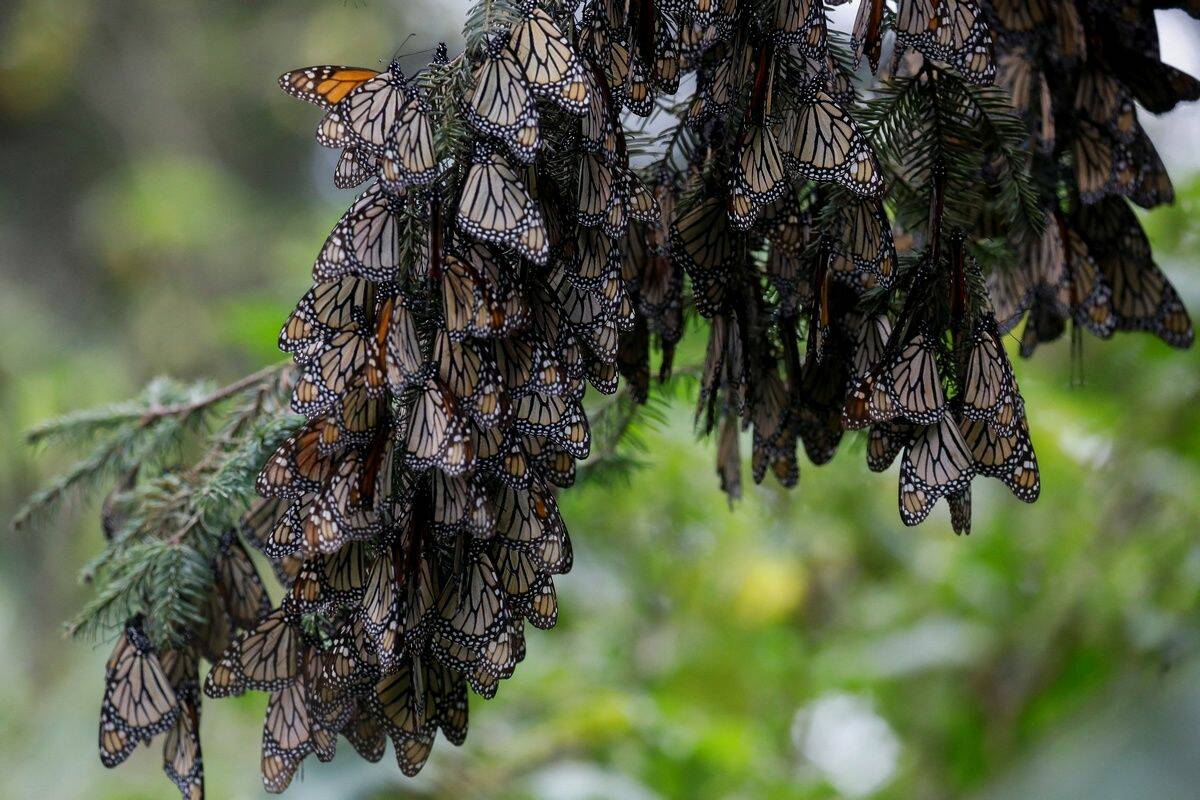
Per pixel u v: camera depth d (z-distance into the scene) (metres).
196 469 2.89
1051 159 2.88
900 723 4.47
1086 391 4.09
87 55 10.05
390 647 2.61
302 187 10.41
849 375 2.73
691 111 2.75
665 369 2.81
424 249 2.64
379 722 2.67
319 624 2.68
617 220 2.66
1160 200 2.88
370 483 2.62
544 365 2.63
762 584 4.99
